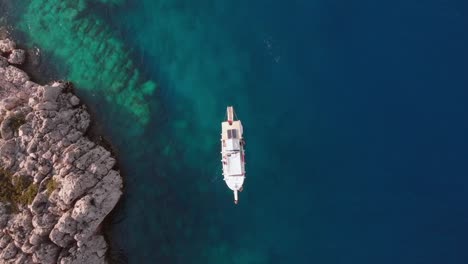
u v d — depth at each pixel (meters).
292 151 43.47
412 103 43.06
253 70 45.69
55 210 41.06
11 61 46.88
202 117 45.53
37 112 43.91
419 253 39.94
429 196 40.97
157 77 46.94
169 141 45.38
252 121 44.38
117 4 48.59
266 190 43.16
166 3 48.47
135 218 43.66
